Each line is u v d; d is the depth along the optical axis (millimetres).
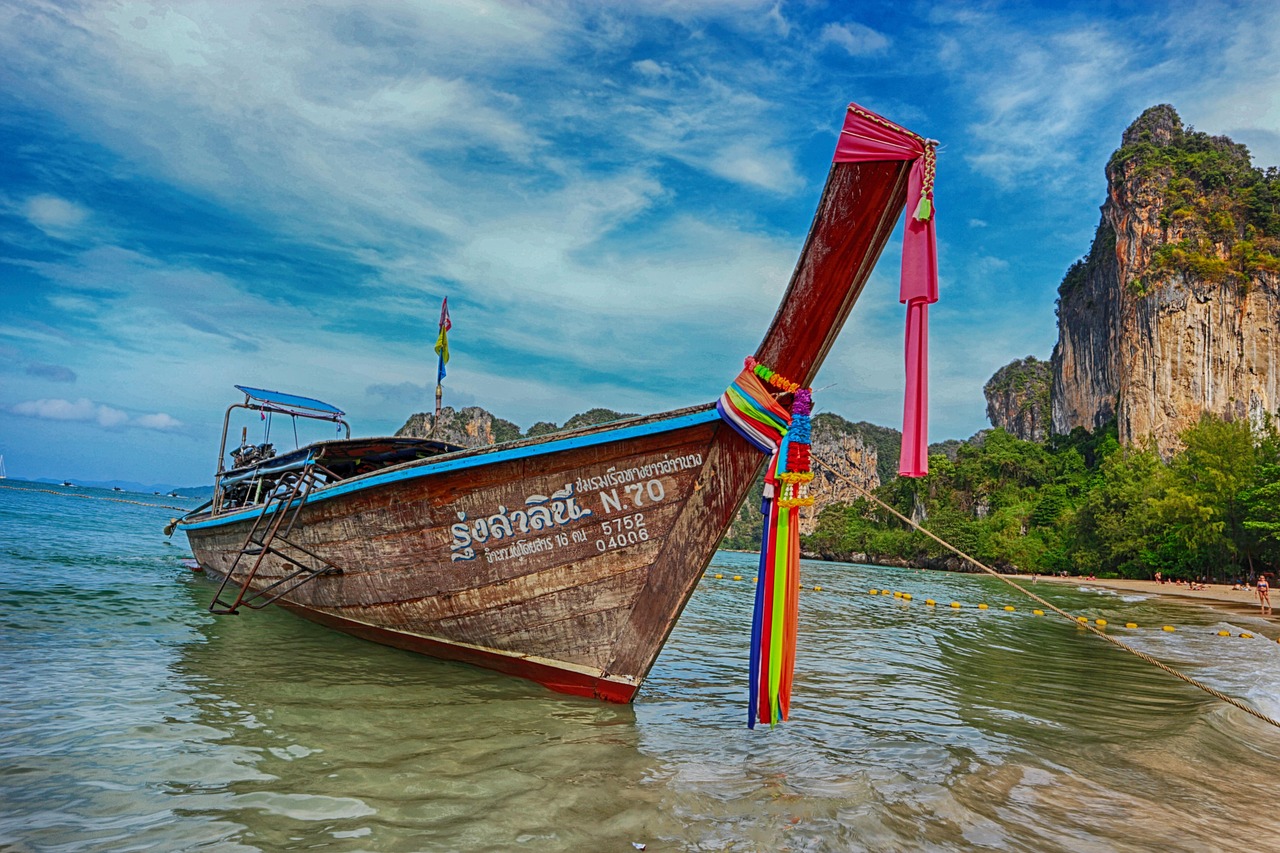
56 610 8531
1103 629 16641
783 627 4855
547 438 5414
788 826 3463
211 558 11680
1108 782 4648
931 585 38688
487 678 6312
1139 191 91062
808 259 4793
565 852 3084
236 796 3520
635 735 4906
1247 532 48531
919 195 4367
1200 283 80000
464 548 5984
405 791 3703
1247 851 3623
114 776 3674
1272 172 89562
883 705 6637
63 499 56781
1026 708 6930
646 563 5383
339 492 6711
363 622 7316
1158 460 67438
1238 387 77000
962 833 3547
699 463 5211
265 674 6113
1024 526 82625
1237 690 8531
